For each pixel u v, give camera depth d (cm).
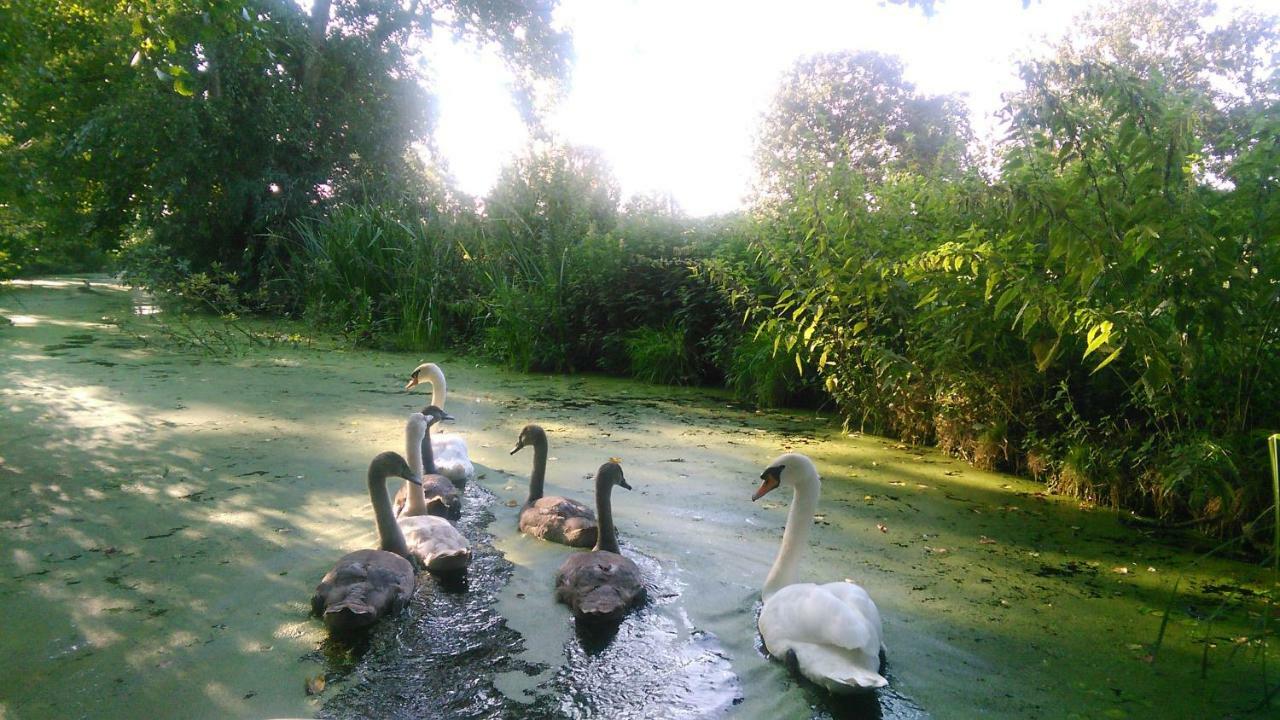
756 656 433
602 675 409
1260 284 555
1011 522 671
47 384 1130
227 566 527
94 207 2402
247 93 2109
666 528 634
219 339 1596
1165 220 559
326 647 427
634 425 1011
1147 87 602
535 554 572
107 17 1538
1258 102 633
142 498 655
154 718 358
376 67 2345
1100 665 436
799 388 1188
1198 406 641
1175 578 560
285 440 854
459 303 1642
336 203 2195
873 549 602
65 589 484
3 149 1297
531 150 1878
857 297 902
